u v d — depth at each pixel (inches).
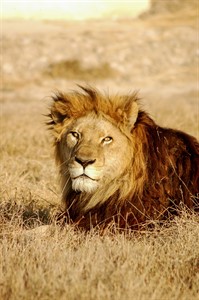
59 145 528.7
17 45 2815.0
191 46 2847.0
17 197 645.3
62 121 527.2
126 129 508.4
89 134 504.1
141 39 2918.3
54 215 559.2
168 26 3137.3
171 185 524.7
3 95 2203.5
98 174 496.4
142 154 511.5
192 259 455.5
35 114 1594.5
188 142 547.5
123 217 509.0
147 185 513.3
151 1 3627.0
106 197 510.0
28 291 401.1
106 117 510.9
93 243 474.3
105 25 3255.4
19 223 530.9
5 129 1196.5
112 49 2792.8
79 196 526.0
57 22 3376.0
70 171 501.7
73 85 2415.1
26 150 941.8
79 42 2854.3
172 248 469.1
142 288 398.9
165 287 413.4
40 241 476.4
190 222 494.0
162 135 532.1
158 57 2748.5
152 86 2357.3
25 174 759.7
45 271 428.1
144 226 505.7
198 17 3302.2
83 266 432.5
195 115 1254.3
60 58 2699.3
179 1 3599.9
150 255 452.8
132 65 2677.2
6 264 438.6
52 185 687.7
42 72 2598.4
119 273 417.1
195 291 415.8
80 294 394.3
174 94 2097.7
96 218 517.7
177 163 532.1
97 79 2529.5
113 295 395.5
